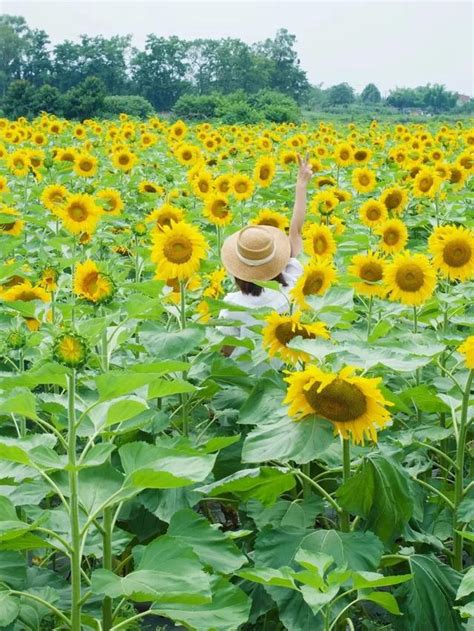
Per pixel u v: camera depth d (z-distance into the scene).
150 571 2.69
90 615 3.17
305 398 3.17
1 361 4.29
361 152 11.94
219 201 7.00
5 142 17.53
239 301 4.94
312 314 4.07
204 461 2.76
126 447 2.86
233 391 4.33
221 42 98.12
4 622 2.64
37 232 8.27
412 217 9.12
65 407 3.22
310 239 5.39
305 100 101.56
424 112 107.06
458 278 5.06
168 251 4.07
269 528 3.28
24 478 3.00
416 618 3.20
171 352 3.75
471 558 3.99
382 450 3.48
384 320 4.05
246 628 3.65
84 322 2.98
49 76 92.38
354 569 3.12
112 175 11.25
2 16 99.06
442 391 4.27
